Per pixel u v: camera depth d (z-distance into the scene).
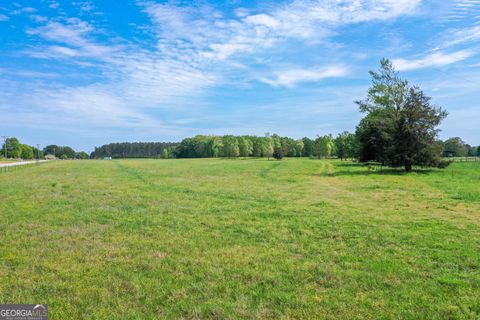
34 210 14.55
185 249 8.98
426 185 23.72
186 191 21.50
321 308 5.71
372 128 47.59
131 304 5.89
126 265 7.72
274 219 12.76
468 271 7.26
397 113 38.94
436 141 36.09
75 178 32.62
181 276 7.08
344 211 14.31
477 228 11.01
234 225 11.80
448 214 13.50
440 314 5.50
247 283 6.74
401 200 17.30
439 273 7.16
